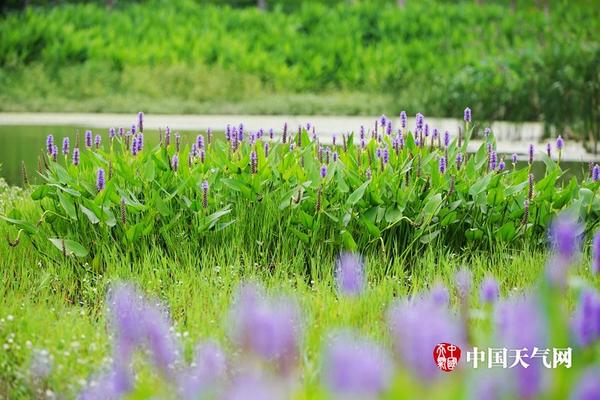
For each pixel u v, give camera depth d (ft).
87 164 31.68
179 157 30.66
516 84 71.51
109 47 114.42
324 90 109.60
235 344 18.99
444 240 29.81
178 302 24.66
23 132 72.33
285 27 127.54
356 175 29.43
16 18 123.54
